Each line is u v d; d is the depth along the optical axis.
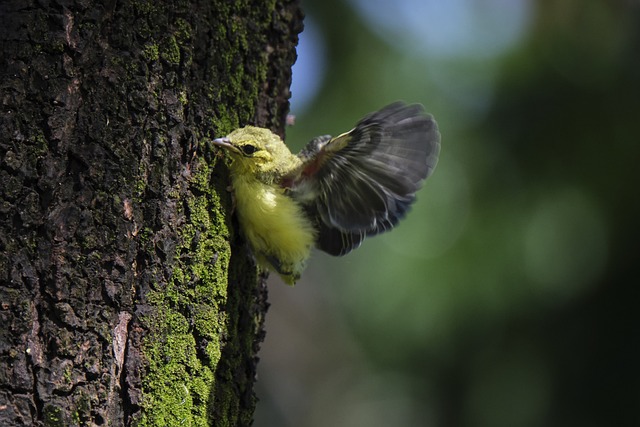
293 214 7.81
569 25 13.55
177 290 6.63
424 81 13.78
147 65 6.54
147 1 6.57
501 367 13.17
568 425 12.88
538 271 12.98
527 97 13.32
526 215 13.08
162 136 6.58
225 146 7.16
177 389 6.56
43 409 5.86
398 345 13.46
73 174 6.15
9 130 5.99
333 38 14.09
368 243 13.78
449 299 13.09
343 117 13.90
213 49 7.08
